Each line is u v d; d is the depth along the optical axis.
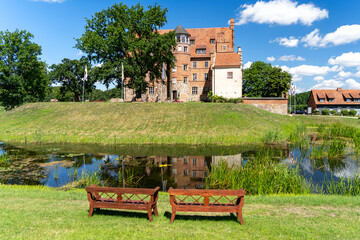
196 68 55.78
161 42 41.06
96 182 13.91
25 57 48.22
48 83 57.06
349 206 8.86
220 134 28.98
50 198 9.62
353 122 39.47
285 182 12.69
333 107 74.56
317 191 12.46
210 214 8.07
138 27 42.44
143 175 15.55
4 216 7.36
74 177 15.00
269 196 10.44
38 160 19.20
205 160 19.28
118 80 44.62
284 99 43.34
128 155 21.03
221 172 14.66
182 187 13.30
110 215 7.76
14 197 9.61
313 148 21.12
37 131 30.83
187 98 54.53
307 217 7.69
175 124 32.41
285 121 36.47
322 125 34.53
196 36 59.38
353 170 16.17
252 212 8.20
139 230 6.64
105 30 42.84
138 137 27.92
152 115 35.69
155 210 7.77
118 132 30.14
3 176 15.09
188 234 6.42
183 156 20.62
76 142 26.75
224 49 55.19
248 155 20.75
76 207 8.48
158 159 19.66
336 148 20.41
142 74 44.28
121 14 42.12
